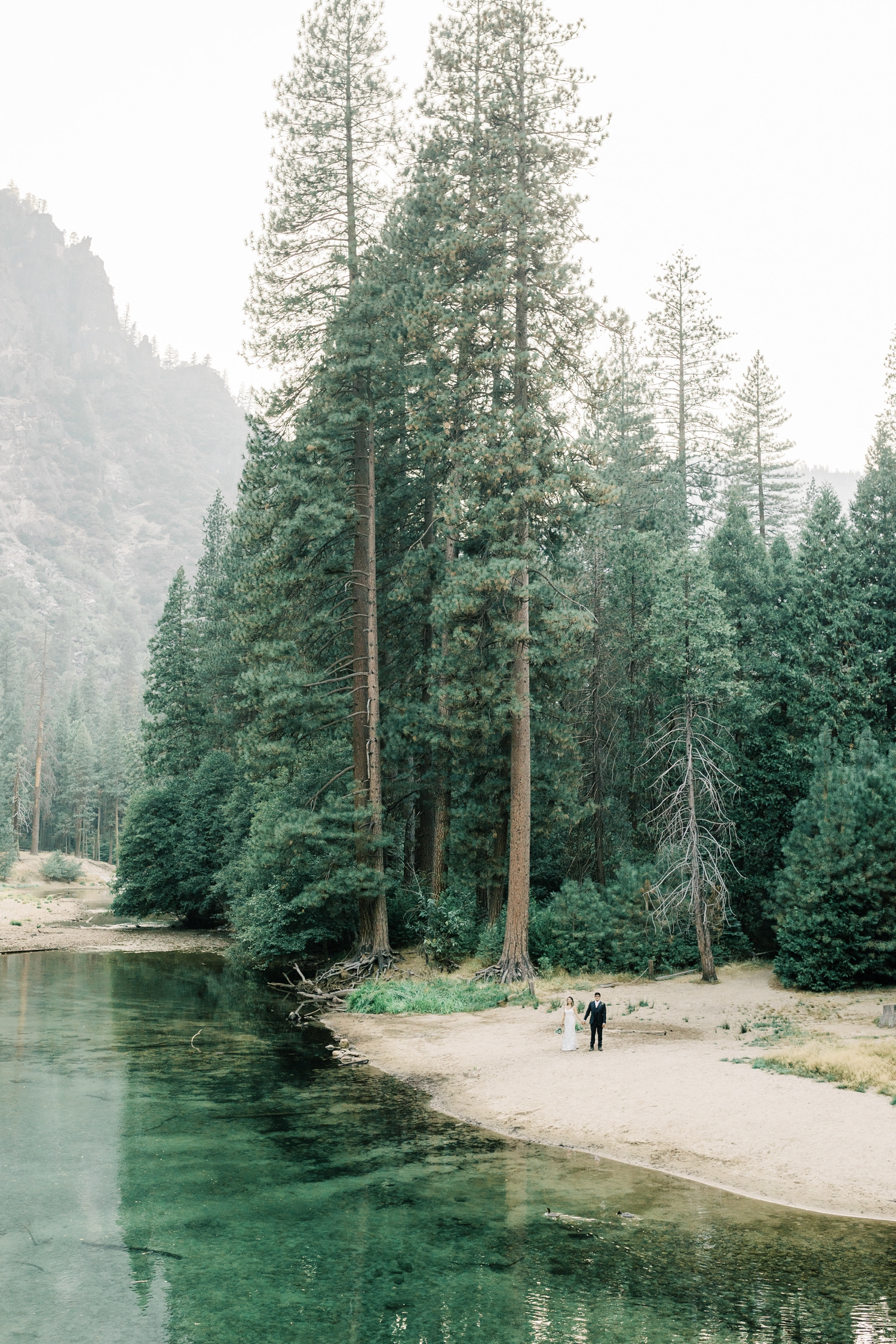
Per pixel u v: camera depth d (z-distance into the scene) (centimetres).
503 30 2983
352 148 3428
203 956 4197
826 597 3412
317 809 3338
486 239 2977
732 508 3962
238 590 3328
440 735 3212
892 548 3531
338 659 3656
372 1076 2008
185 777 5756
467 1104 1789
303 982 3300
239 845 4484
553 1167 1406
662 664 3008
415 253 3384
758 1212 1212
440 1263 1057
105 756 12131
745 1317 920
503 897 3506
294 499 3216
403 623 3709
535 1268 1043
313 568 3316
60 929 5281
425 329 2966
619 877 3191
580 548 3875
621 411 4681
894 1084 1658
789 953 2842
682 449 5478
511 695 2948
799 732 3412
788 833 3394
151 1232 1152
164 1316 931
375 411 3281
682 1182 1335
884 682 3259
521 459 2909
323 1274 1030
